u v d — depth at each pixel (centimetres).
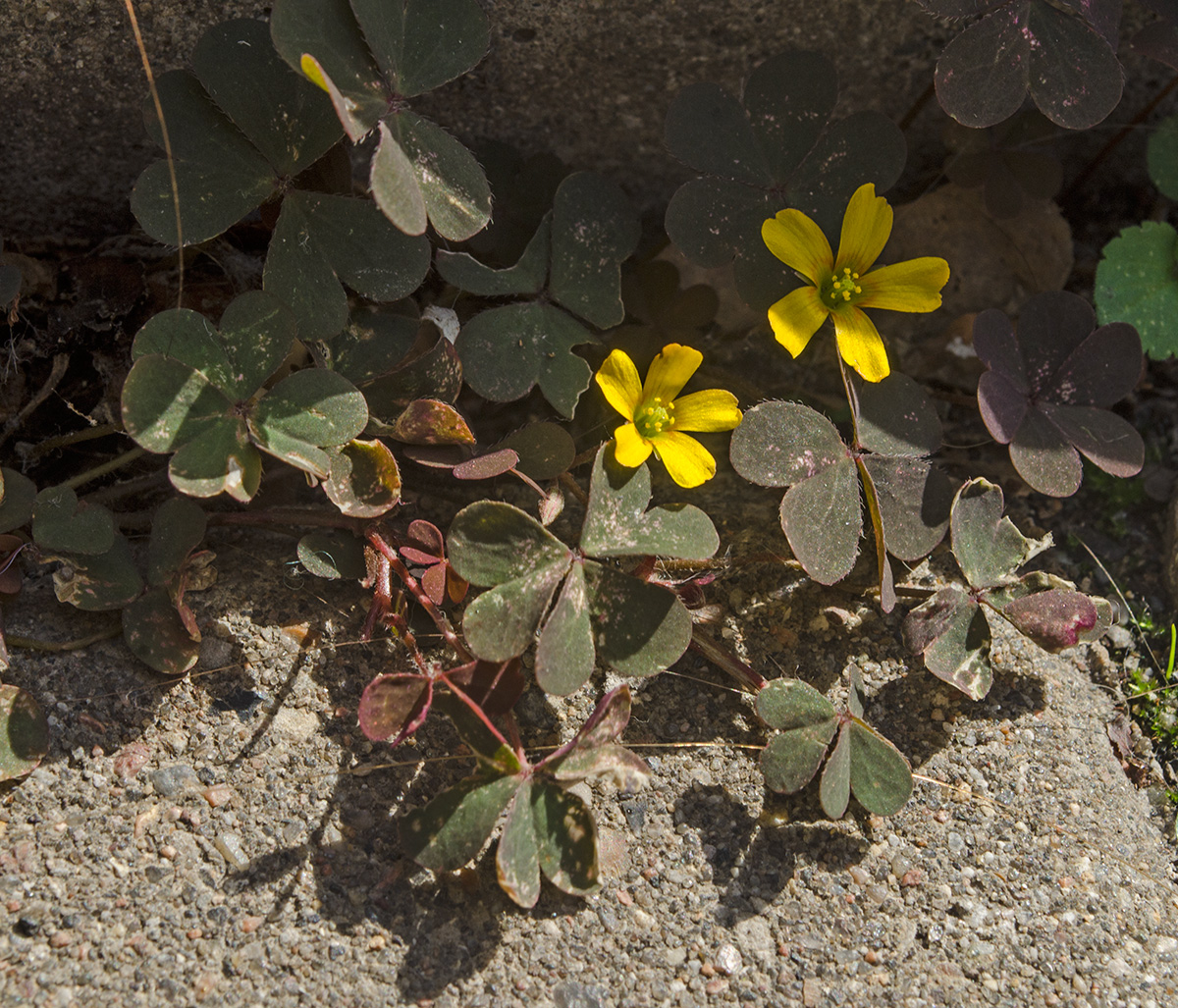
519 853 14
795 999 14
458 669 14
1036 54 15
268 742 15
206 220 15
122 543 15
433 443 15
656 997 14
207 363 14
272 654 15
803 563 15
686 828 15
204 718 15
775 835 15
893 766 15
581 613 14
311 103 15
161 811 14
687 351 15
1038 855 15
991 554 15
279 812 14
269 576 15
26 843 14
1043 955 14
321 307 15
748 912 14
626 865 14
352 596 15
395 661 15
